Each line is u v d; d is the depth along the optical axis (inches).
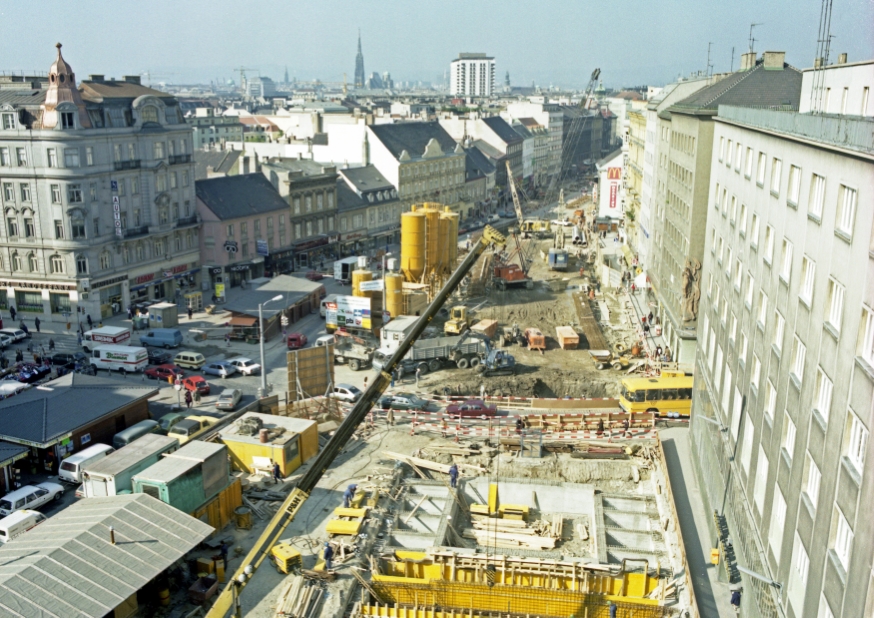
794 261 1106.1
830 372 915.4
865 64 1243.2
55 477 1921.8
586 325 3326.8
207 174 5039.4
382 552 1585.9
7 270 3388.3
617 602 1409.9
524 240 5841.5
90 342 2925.7
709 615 1336.1
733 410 1465.3
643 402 2283.5
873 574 741.3
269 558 1563.7
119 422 2118.6
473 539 1717.5
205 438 1967.3
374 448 2103.8
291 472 1941.4
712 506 1583.4
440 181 6294.3
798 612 980.6
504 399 2527.1
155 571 1325.0
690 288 2576.3
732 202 1619.1
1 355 2822.3
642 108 4746.6
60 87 3174.2
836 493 857.5
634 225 4712.1
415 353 2753.4
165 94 3890.3
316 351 2443.4
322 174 4783.5
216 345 3110.2
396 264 4741.6
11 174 3240.7
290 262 4552.2
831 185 958.4
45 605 1190.3
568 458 2016.5
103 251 3410.4
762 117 1352.1
